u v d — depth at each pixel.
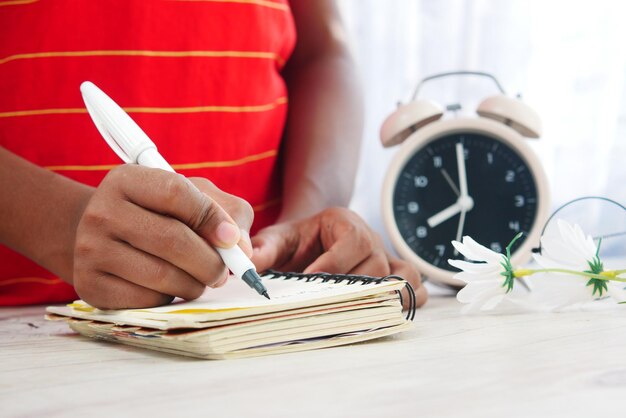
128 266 0.61
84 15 1.02
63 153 1.03
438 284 1.06
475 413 0.38
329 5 1.30
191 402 0.42
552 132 2.05
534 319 0.73
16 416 0.40
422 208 1.06
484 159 1.05
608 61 2.02
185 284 0.62
